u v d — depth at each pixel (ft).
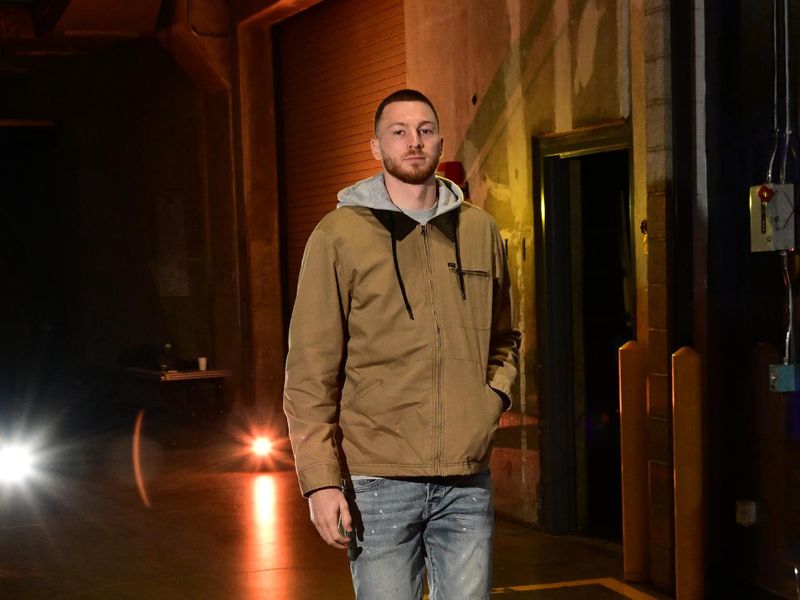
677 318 16.93
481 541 9.93
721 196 16.52
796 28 14.84
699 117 16.75
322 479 9.37
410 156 9.66
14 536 22.68
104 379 45.37
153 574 19.57
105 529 23.16
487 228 10.27
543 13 20.63
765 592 15.98
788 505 15.44
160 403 41.63
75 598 18.26
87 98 45.37
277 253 34.40
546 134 20.83
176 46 34.99
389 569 9.74
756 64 15.65
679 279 16.89
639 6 18.07
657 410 17.16
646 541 17.85
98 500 26.18
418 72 24.90
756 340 15.96
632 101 18.39
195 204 37.83
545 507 21.62
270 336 34.42
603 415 21.66
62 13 35.06
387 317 9.64
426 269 9.77
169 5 34.63
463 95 23.31
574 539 21.11
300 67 32.37
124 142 42.73
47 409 43.04
